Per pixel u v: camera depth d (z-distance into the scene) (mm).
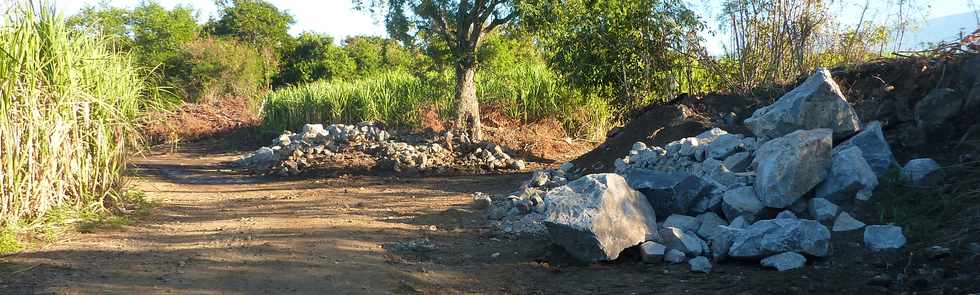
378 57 37844
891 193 6484
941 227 5734
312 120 21609
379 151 15062
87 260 5980
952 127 7453
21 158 6859
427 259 6438
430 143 15477
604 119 17953
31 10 7270
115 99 8352
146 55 33062
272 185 12789
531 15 14586
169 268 5816
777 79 12039
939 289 4719
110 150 8328
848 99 9094
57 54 7402
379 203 9844
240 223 8156
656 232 6461
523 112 18719
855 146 6969
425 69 17625
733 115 10734
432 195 10516
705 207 6910
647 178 7102
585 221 6027
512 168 13883
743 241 5840
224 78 32344
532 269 6078
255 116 25797
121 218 7930
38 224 6828
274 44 40844
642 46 14586
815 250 5652
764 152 7160
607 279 5711
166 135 22562
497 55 16875
